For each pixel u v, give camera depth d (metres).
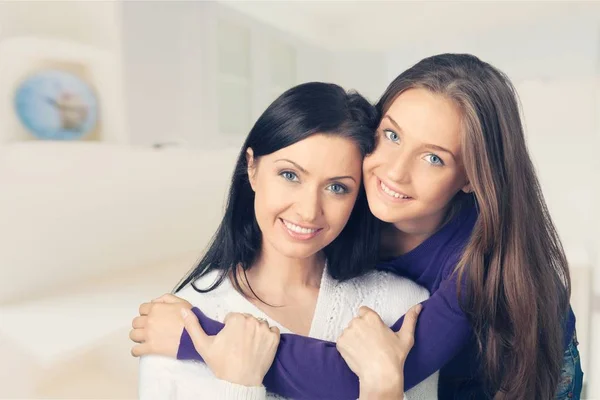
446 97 0.59
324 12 1.38
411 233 0.76
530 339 0.68
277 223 0.60
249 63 1.48
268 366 0.57
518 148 0.64
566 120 1.27
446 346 0.63
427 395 0.68
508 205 0.64
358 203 0.72
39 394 0.91
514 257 0.65
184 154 1.38
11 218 1.03
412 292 0.73
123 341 0.98
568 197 1.27
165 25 1.33
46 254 1.10
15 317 0.98
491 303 0.66
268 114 0.60
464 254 0.67
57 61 1.13
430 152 0.60
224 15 1.39
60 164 1.12
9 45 1.05
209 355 0.57
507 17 1.26
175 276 1.22
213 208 1.45
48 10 1.13
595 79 1.22
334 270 0.73
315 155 0.56
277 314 0.67
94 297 1.07
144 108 1.29
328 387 0.58
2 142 1.04
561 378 0.80
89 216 1.17
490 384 0.75
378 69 1.40
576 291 1.21
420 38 1.33
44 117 1.11
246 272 0.71
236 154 1.49
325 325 0.67
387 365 0.55
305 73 1.46
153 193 1.31
